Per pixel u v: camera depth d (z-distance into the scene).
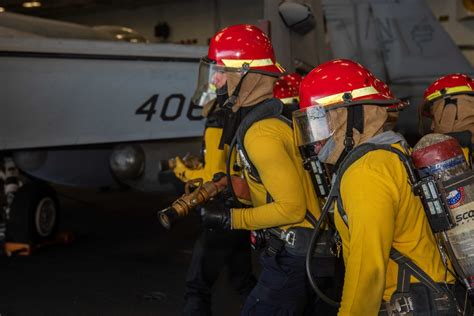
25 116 4.45
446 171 1.59
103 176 5.83
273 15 5.20
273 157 2.04
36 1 18.72
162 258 5.20
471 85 2.65
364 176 1.55
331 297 2.33
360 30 6.52
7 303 4.04
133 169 5.31
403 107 1.87
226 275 4.48
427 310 1.59
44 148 5.06
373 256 1.50
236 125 2.36
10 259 5.12
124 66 4.85
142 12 20.12
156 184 5.48
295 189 2.03
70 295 4.20
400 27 6.58
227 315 3.76
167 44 5.14
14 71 4.37
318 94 1.73
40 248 5.42
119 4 19.42
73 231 6.34
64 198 8.94
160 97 5.03
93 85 4.71
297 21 5.19
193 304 2.93
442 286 1.62
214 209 2.24
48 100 4.53
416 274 1.62
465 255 1.59
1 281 4.50
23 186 5.34
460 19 15.30
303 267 2.18
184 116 5.17
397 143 1.67
